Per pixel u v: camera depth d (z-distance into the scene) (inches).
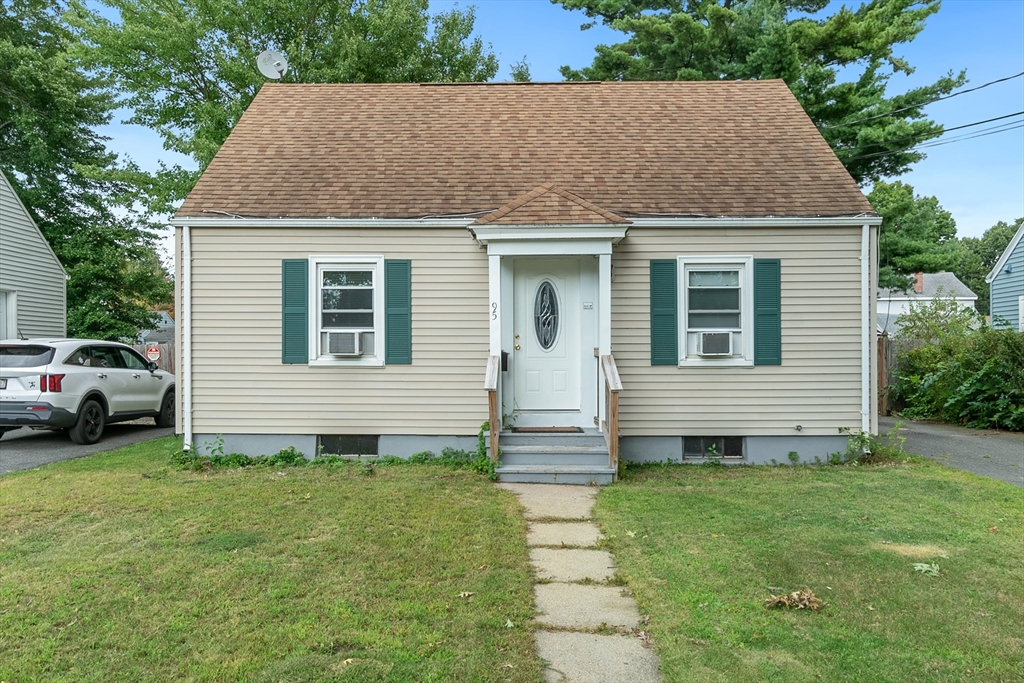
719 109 455.5
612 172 392.5
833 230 359.6
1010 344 486.0
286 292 360.5
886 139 683.4
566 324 370.9
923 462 360.2
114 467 347.6
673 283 361.1
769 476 330.3
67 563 198.5
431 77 856.3
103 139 880.3
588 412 365.7
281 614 164.2
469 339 363.9
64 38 844.0
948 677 137.2
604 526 242.7
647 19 756.6
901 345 616.4
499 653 146.8
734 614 166.6
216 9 728.3
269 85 475.8
